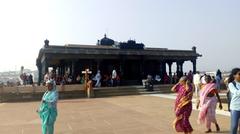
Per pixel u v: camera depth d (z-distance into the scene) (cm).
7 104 2330
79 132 1111
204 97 1048
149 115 1499
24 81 3584
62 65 3834
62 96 2697
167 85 3206
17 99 2567
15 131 1170
